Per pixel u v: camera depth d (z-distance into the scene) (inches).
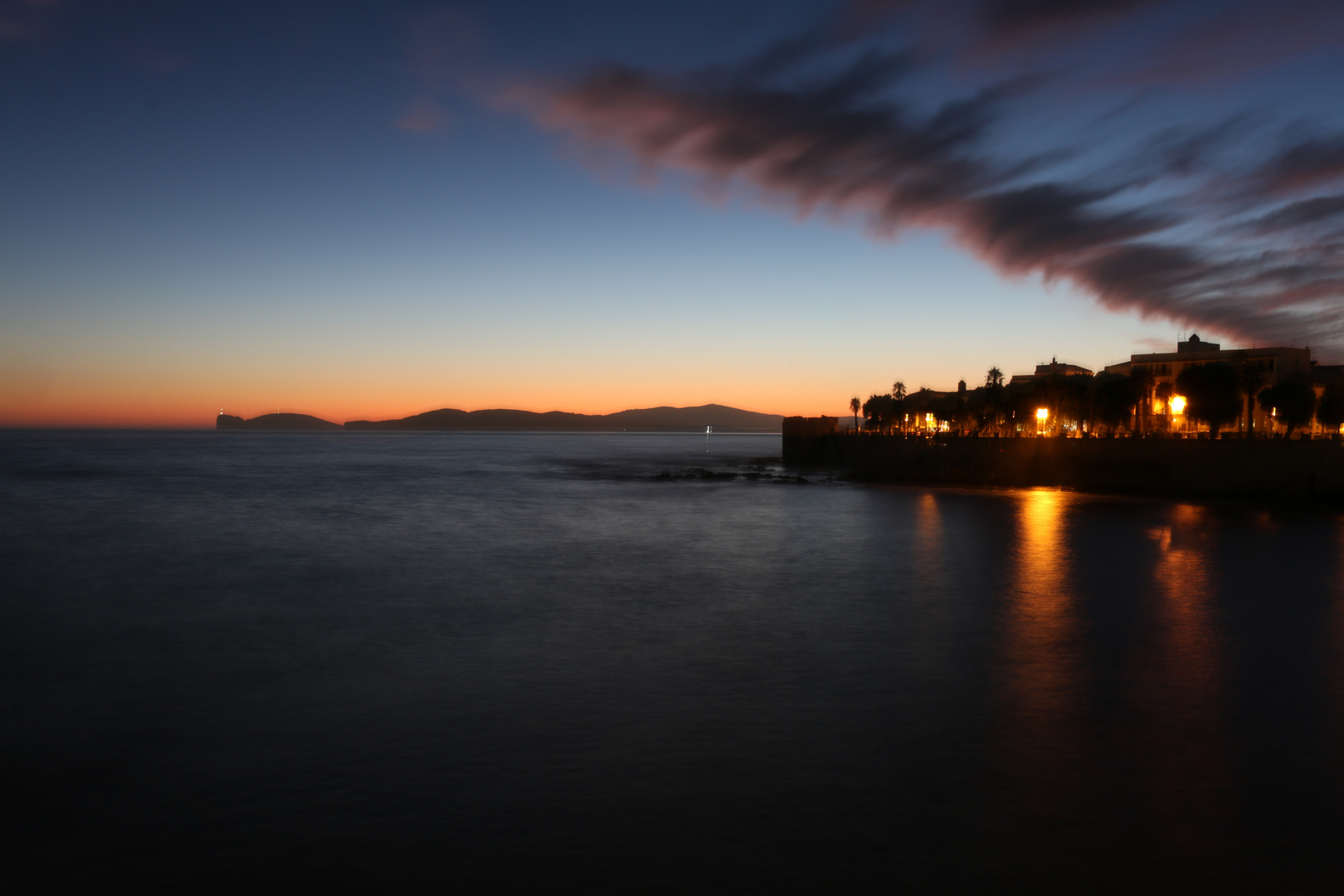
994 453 3567.9
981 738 511.8
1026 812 405.1
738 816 399.2
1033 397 3909.9
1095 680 647.1
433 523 1961.1
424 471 4431.6
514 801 416.2
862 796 422.6
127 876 346.3
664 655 727.7
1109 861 356.2
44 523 1891.0
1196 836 379.9
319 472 4220.0
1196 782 443.2
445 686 627.2
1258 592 1066.7
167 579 1148.5
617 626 852.0
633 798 420.2
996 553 1464.1
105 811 407.5
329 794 426.3
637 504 2527.1
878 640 790.5
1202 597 1026.1
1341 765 469.1
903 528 1873.8
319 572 1210.6
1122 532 1802.4
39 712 568.4
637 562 1328.7
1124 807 410.6
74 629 833.5
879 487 3390.7
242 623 860.0
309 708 573.6
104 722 546.6
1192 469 2824.8
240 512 2197.3
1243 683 641.0
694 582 1141.1
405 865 352.5
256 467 4635.8
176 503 2456.9
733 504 2549.2
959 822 393.7
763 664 697.0
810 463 4808.1
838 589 1084.5
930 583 1133.1
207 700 592.4
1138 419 3708.2
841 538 1696.6
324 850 366.9
